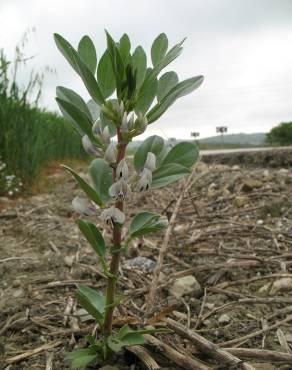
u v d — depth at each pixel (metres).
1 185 1.03
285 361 0.31
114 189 0.26
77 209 0.28
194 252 0.58
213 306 0.43
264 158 1.57
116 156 0.28
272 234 0.61
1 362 0.34
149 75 0.26
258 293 0.46
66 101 0.28
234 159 1.66
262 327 0.38
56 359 0.34
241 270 0.52
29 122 1.17
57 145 1.87
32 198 1.05
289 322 0.39
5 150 1.07
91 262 0.56
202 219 0.76
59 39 0.26
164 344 0.33
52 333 0.38
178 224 0.74
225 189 0.98
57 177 1.45
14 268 0.54
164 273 0.52
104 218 0.27
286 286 0.46
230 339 0.36
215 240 0.63
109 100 0.28
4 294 0.47
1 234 0.72
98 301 0.32
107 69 0.28
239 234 0.64
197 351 0.33
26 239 0.69
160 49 0.29
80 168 1.82
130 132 0.27
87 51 0.29
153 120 0.28
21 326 0.39
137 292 0.45
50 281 0.50
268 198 0.88
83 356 0.30
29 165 1.16
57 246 0.64
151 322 0.35
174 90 0.28
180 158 0.29
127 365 0.32
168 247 0.59
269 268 0.52
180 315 0.40
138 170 0.29
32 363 0.34
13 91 1.10
